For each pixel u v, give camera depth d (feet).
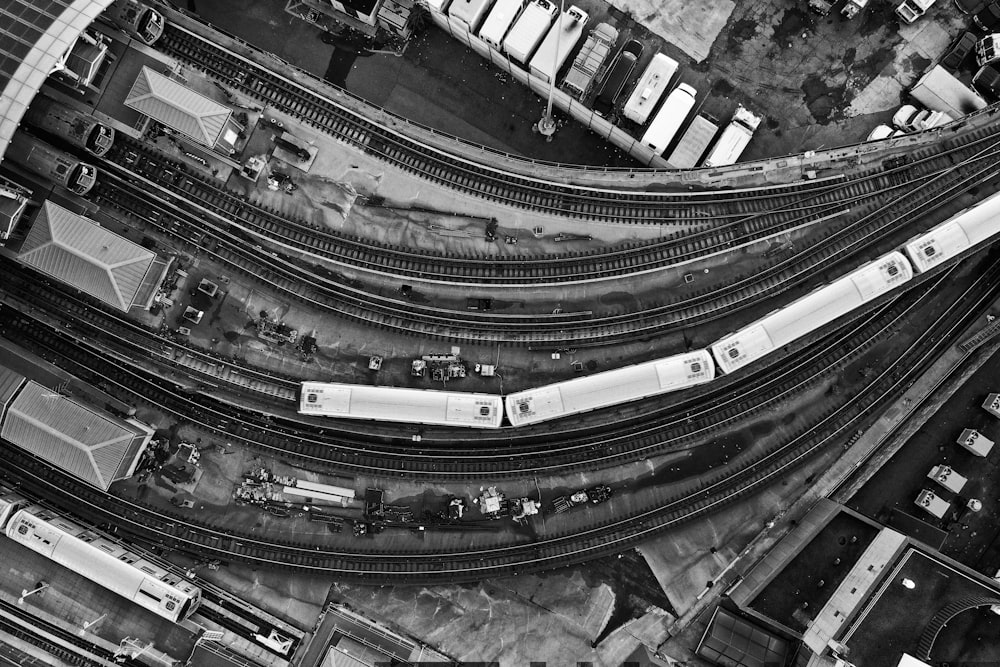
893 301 165.37
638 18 173.78
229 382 165.27
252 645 162.09
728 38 173.27
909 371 165.17
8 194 153.38
